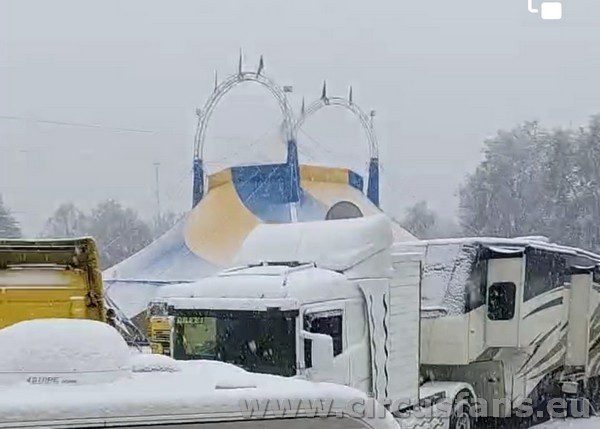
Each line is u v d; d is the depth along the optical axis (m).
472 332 12.30
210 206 24.77
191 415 3.46
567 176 48.75
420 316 11.05
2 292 8.61
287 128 25.41
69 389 3.49
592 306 14.51
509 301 12.59
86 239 8.84
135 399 3.39
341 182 26.53
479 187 51.34
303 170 25.69
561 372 14.04
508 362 12.99
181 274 22.45
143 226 51.91
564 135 49.28
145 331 18.67
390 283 10.37
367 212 26.16
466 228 51.78
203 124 26.31
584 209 47.88
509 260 12.56
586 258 14.48
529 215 49.22
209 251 23.36
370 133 29.84
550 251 13.45
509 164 50.62
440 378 12.56
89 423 3.31
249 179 25.08
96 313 8.90
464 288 12.28
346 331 9.69
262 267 10.20
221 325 9.36
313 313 9.23
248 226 24.11
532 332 12.91
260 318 9.15
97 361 3.65
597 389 14.70
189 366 4.17
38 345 3.62
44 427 3.25
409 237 22.05
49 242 8.76
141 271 22.88
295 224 10.89
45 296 8.70
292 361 9.00
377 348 10.06
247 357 9.19
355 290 9.91
